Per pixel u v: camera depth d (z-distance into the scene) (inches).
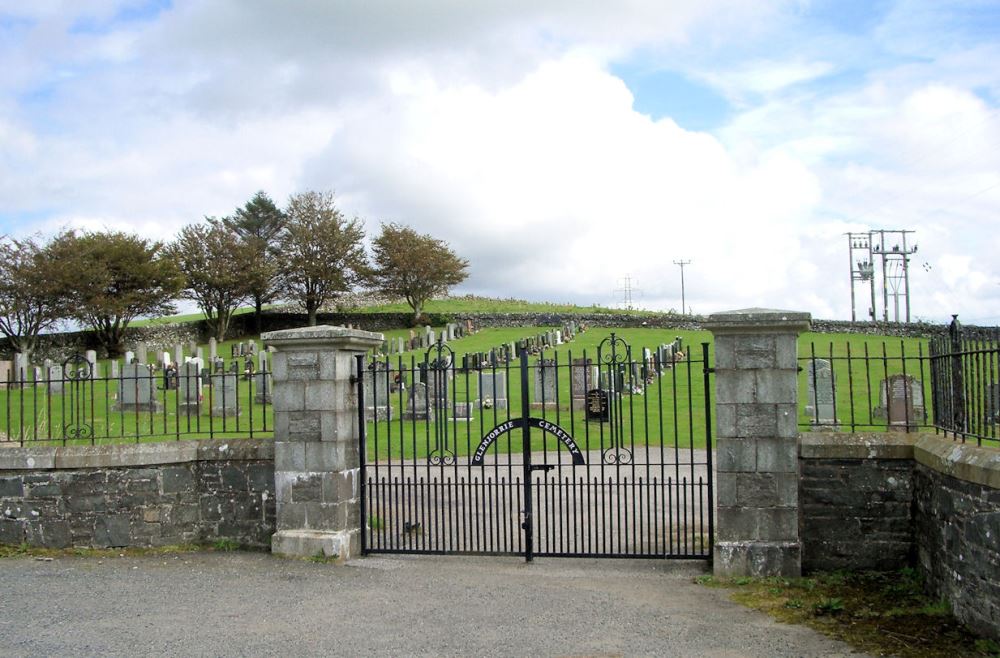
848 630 277.4
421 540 443.8
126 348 1737.2
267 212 2464.3
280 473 387.2
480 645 265.9
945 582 297.9
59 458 398.3
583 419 820.6
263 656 257.3
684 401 899.4
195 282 1959.9
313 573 356.8
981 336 276.5
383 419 823.1
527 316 2121.1
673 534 453.7
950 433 335.6
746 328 344.5
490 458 673.0
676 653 257.4
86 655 257.9
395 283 2181.3
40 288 1553.9
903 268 2422.5
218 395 818.8
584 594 323.9
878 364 1167.0
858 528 347.6
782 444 343.6
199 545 400.8
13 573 358.0
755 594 320.5
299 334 381.1
